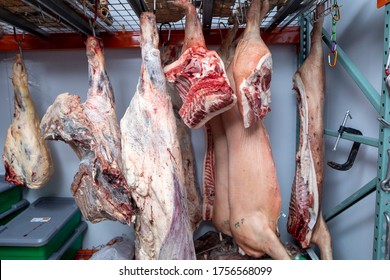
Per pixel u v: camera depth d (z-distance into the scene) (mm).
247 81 779
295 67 1312
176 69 785
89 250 1413
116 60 1330
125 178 807
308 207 1029
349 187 1329
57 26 1199
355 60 1240
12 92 1384
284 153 1376
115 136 857
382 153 779
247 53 797
